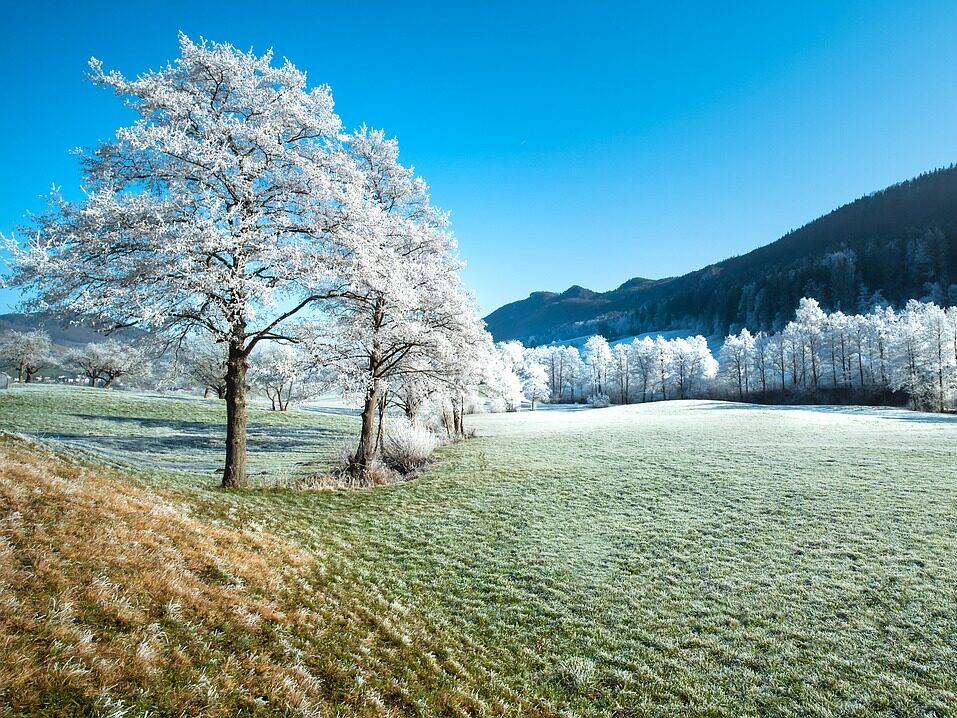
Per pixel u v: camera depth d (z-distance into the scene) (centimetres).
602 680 790
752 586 1102
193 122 1533
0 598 473
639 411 7025
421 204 2389
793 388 9900
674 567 1216
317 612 753
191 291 1377
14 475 782
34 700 385
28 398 4559
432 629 878
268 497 1606
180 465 2556
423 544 1363
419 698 610
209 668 504
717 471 2244
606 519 1605
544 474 2309
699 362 11419
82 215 1312
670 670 817
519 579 1153
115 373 7888
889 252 16050
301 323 1967
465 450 3303
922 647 852
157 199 1421
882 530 1404
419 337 2127
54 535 641
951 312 7338
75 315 1441
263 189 1595
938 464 2217
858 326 9350
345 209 1616
